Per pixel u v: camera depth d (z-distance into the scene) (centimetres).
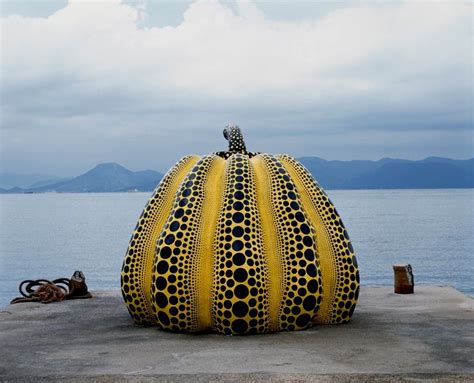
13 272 3550
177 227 852
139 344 805
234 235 834
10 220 10062
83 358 747
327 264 877
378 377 660
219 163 920
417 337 818
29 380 672
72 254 4419
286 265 840
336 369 684
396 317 938
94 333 871
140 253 896
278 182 878
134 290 896
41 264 3875
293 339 812
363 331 851
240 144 994
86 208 16325
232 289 821
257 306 825
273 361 717
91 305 1071
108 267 3634
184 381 662
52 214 12406
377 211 11050
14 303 1088
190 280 838
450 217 8788
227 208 849
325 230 888
